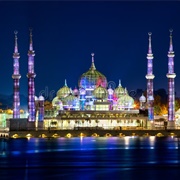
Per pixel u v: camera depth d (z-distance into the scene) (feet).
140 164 562.66
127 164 563.89
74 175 496.64
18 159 607.37
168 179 473.67
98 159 605.31
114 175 495.41
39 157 624.59
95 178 480.23
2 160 599.57
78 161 589.73
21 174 502.38
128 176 489.26
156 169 529.86
